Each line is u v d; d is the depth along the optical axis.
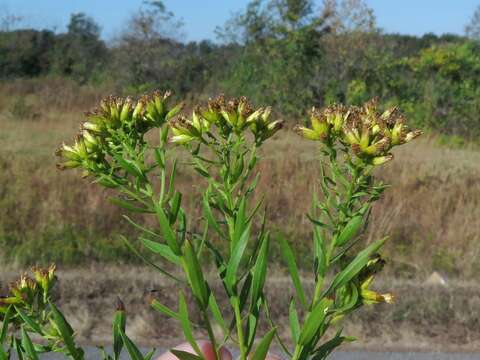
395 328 5.83
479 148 16.34
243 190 1.17
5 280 6.37
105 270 6.76
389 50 21.11
